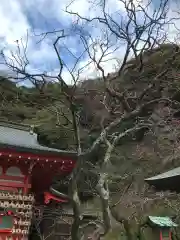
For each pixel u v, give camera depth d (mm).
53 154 13266
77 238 9062
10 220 13508
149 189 19922
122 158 25859
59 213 16719
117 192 20031
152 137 26781
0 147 12391
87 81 13555
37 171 14359
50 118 30344
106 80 10492
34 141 15953
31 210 13906
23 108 30938
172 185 9273
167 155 25062
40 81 10461
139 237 13703
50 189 15188
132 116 10078
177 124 23234
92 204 24094
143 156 25828
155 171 24141
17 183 13898
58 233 17656
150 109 18703
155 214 18547
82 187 22562
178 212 16172
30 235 17484
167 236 13797
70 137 28484
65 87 11281
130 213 15914
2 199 13359
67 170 14117
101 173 9609
